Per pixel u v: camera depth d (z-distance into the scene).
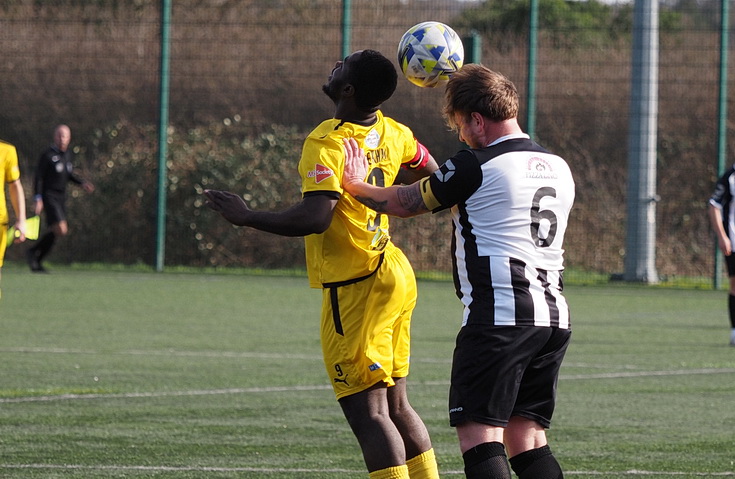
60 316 48.41
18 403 28.67
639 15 64.94
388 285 17.45
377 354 17.22
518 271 15.80
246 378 33.06
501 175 15.93
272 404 28.92
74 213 72.69
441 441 24.81
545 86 69.62
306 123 71.88
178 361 36.34
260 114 72.12
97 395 29.94
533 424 16.77
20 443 23.97
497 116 16.34
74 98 72.56
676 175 68.69
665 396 30.89
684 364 37.06
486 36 70.25
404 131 18.50
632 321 50.03
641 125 65.69
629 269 66.69
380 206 16.56
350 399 17.41
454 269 16.44
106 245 72.69
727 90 69.50
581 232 68.81
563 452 23.77
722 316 52.56
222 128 72.31
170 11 70.62
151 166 72.12
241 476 21.28
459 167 16.02
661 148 68.88
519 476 16.78
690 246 68.44
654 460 23.00
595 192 69.06
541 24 71.62
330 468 21.98
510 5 71.62
